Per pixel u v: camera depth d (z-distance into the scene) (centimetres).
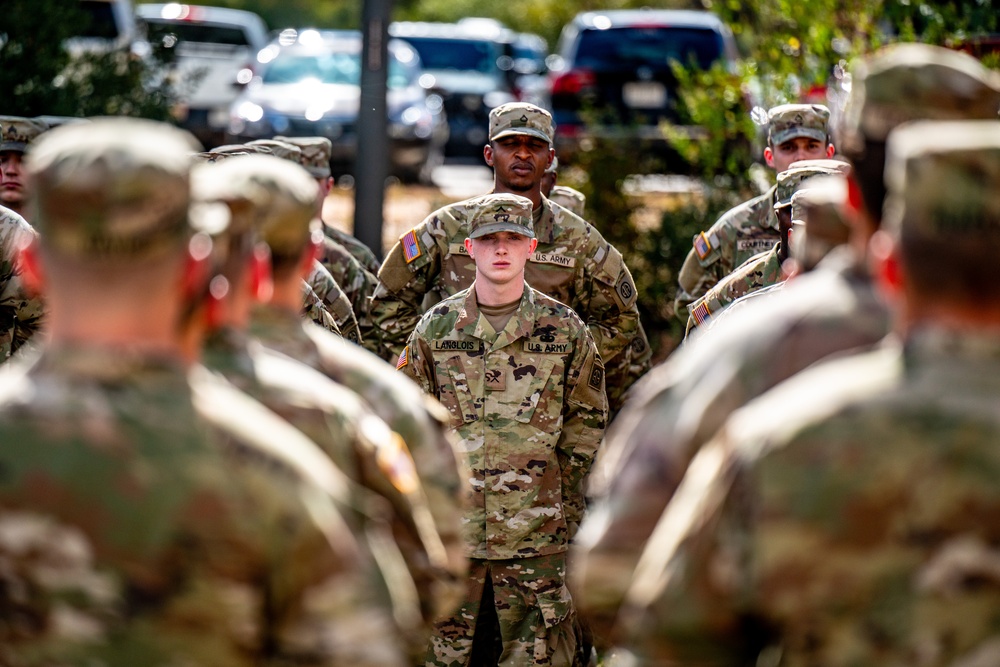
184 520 584
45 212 585
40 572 587
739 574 592
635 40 4347
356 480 804
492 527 1392
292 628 595
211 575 584
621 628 671
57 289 596
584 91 4309
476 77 5728
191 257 614
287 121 4478
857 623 580
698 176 3297
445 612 890
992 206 572
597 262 1739
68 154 582
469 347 1413
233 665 593
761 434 595
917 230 586
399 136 4606
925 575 573
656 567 627
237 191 760
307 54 4778
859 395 588
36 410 592
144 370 595
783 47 2627
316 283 1586
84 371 592
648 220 3047
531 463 1400
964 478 572
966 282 581
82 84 3036
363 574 608
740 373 739
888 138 745
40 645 593
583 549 734
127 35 3441
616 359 1780
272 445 605
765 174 2764
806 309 751
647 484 723
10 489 587
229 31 5388
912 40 2427
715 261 1980
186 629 586
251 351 782
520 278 1413
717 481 605
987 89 758
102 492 584
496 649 1440
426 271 1756
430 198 4253
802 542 579
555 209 1752
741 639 611
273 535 590
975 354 586
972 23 2397
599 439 1447
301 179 868
